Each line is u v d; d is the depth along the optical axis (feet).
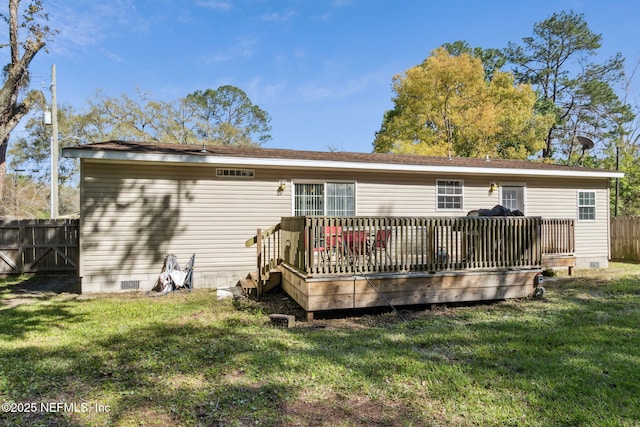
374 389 10.45
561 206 37.17
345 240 20.77
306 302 18.01
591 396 9.84
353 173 30.81
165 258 25.89
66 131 86.69
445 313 19.57
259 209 28.40
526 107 79.97
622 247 42.73
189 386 10.73
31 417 9.04
